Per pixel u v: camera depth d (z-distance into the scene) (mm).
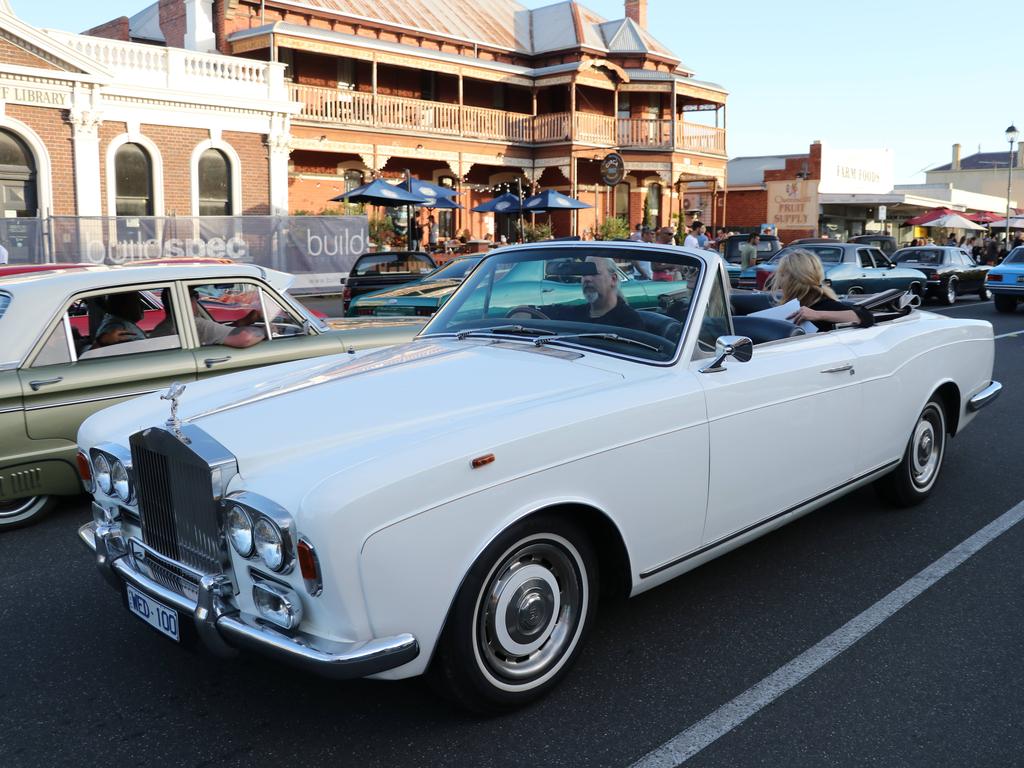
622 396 3377
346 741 3057
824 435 4289
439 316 4504
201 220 19438
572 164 32500
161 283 5699
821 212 42719
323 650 2662
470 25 35094
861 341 4695
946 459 6621
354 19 30734
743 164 45750
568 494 3133
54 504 5504
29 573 4652
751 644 3723
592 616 3373
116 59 21000
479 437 2938
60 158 20188
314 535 2617
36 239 17734
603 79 33375
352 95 28094
